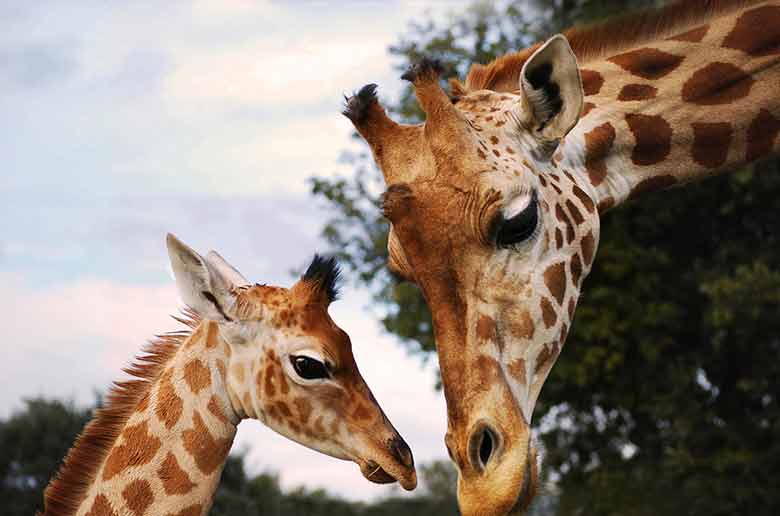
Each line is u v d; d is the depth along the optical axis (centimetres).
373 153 581
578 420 1923
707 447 1802
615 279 1759
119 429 756
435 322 550
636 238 1844
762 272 1622
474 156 554
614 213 1780
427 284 551
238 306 772
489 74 649
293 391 770
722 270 1786
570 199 592
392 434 775
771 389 1783
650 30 659
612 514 1858
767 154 641
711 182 1739
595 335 1747
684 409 1766
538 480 534
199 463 757
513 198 550
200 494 756
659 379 1812
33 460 2133
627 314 1761
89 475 744
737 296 1617
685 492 1803
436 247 547
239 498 2111
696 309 1803
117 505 735
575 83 564
